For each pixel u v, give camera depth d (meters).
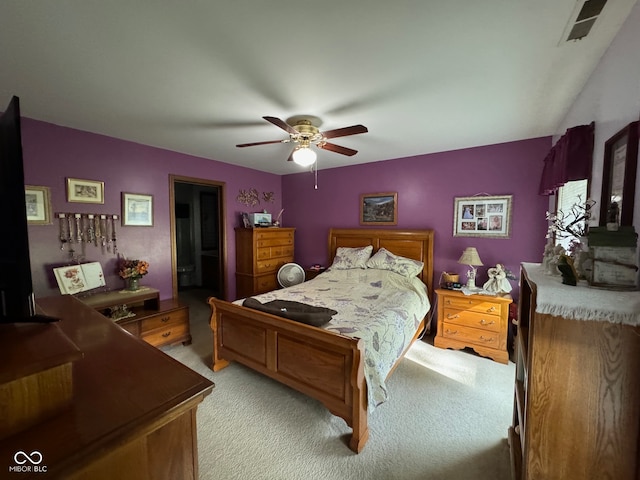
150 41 1.40
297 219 4.90
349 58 1.54
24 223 0.84
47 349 0.67
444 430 1.85
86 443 0.56
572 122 2.09
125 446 0.62
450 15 1.21
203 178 3.83
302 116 2.34
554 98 1.99
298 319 2.04
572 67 1.60
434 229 3.57
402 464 1.59
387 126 2.58
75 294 2.73
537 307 1.04
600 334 0.98
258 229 4.14
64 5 1.15
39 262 2.53
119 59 1.56
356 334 1.93
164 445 0.70
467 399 2.17
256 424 1.90
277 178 4.99
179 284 5.82
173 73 1.70
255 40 1.39
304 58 1.54
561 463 1.05
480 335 2.83
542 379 1.06
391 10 1.18
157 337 2.89
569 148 1.71
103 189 2.90
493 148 3.15
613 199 1.31
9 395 0.57
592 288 1.02
